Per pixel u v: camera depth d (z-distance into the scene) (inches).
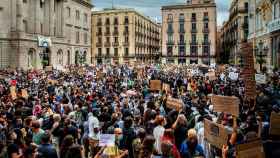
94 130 446.9
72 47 3235.7
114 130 408.5
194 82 1109.1
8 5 2436.0
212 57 3954.2
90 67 2240.4
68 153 309.1
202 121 451.5
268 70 1742.1
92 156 416.2
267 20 1845.5
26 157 319.3
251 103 586.2
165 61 4101.9
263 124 411.8
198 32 3981.3
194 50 4010.8
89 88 1015.6
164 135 361.7
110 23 4168.3
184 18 4023.1
